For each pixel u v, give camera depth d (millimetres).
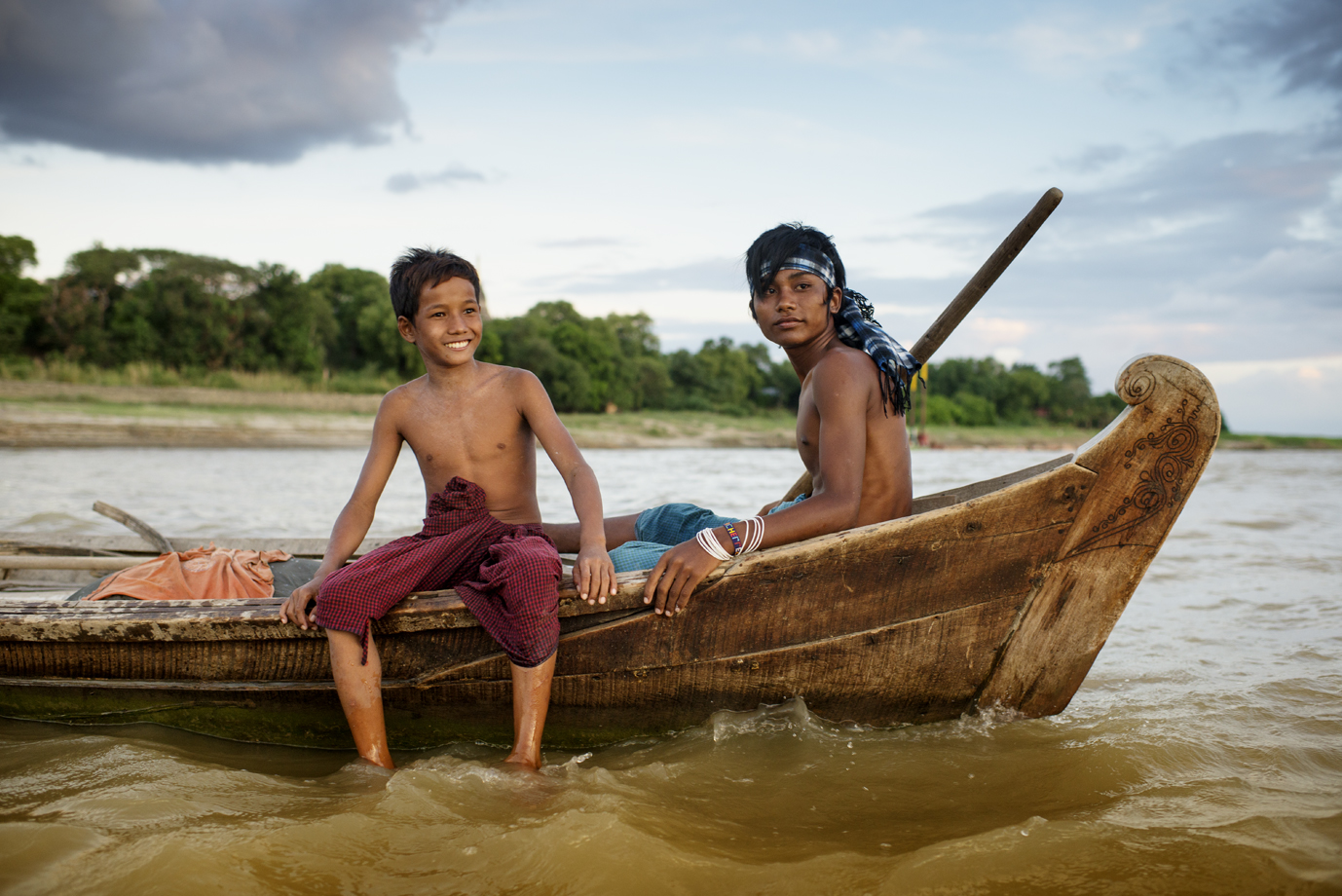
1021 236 2689
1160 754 2156
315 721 2391
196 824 1724
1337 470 23172
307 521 7246
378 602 2160
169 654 2371
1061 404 79875
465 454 2424
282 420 32219
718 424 50500
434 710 2365
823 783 2004
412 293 2389
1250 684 2848
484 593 2150
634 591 2160
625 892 1484
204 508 8266
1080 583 2197
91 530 6656
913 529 2133
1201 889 1500
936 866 1575
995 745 2221
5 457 18797
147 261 46281
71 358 40844
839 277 2520
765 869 1572
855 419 2262
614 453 31156
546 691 2098
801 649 2227
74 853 1585
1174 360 2068
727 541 2141
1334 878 1512
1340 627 3674
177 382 39500
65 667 2438
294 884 1495
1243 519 8109
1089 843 1651
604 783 1970
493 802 1832
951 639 2230
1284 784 1972
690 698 2307
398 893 1480
